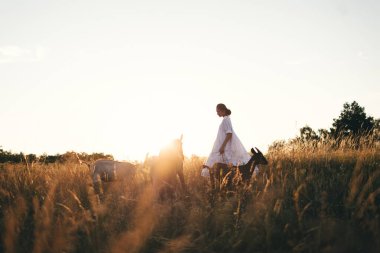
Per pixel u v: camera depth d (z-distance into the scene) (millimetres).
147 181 9398
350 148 11445
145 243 6047
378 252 5242
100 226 6602
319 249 5453
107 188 9742
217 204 7141
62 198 8438
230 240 5895
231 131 9289
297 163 10117
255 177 8930
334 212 6844
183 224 6746
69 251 5895
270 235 5879
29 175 10234
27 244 6145
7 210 7410
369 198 6266
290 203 7309
